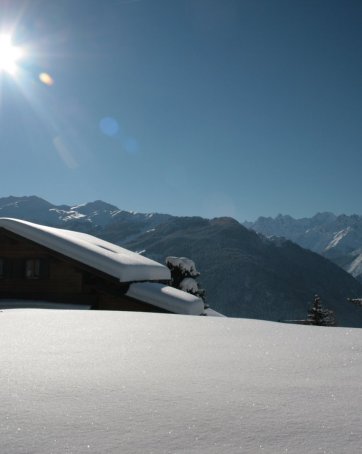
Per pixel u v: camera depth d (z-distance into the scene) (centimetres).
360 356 362
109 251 1912
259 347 409
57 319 636
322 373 296
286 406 216
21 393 236
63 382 262
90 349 388
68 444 165
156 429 182
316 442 168
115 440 169
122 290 1748
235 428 183
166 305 1608
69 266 1856
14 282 1922
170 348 400
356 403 222
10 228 1848
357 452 159
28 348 390
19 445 163
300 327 585
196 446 164
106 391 242
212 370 303
